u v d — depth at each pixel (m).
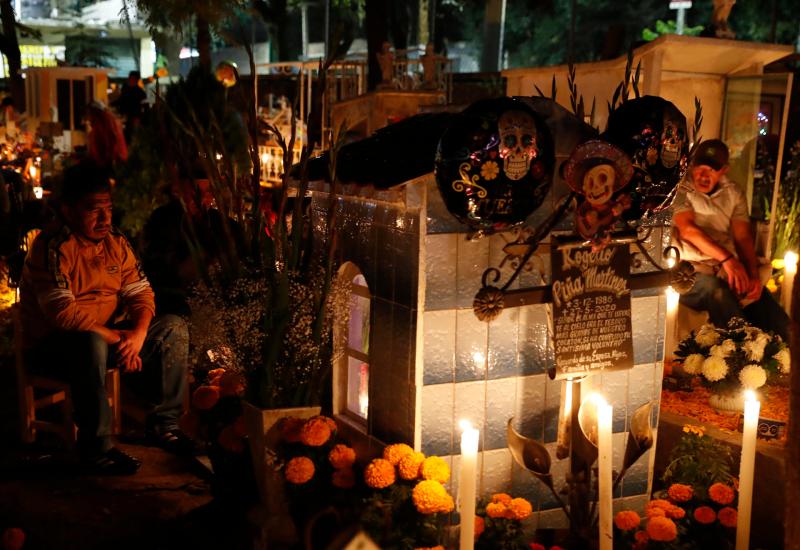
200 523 3.71
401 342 3.23
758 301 5.47
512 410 3.34
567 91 7.40
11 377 5.81
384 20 14.07
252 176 3.49
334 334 3.71
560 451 3.35
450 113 3.77
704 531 3.47
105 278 4.45
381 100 10.75
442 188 2.88
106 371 4.57
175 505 3.97
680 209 5.52
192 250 3.54
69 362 4.29
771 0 24.27
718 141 5.52
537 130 2.88
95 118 7.93
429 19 24.70
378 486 3.11
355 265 3.57
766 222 6.65
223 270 3.51
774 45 6.20
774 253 7.76
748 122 6.62
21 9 27.58
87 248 4.39
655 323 3.59
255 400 3.46
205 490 4.13
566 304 3.17
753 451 3.25
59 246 4.27
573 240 3.13
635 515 3.35
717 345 4.24
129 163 6.50
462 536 2.96
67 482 4.18
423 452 3.22
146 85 15.18
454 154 2.82
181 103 5.97
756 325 5.46
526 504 3.19
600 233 3.13
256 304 3.38
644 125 3.08
